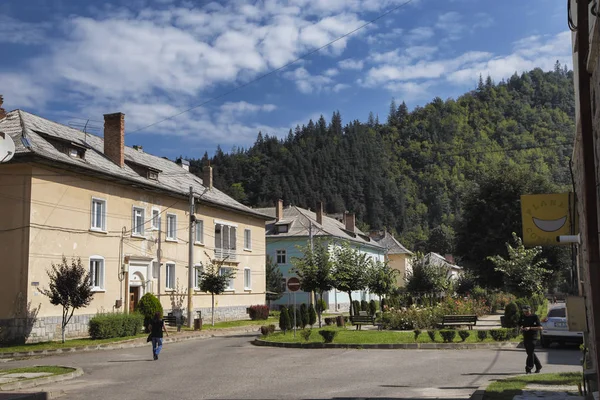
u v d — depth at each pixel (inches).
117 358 783.7
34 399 441.1
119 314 1099.9
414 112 5413.4
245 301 1841.8
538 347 836.6
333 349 831.7
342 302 2551.7
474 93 4815.5
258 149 5644.7
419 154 4736.7
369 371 581.6
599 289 286.5
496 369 586.6
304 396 432.5
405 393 439.2
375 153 5349.4
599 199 279.0
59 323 1041.5
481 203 2050.9
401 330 1121.4
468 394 430.6
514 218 1980.8
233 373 587.5
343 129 6628.9
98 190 1185.4
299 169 5044.3
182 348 931.3
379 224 4963.1
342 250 1489.9
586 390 374.3
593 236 288.8
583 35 299.6
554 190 2006.6
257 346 927.0
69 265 1077.1
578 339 784.9
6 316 973.2
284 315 1079.0
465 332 850.8
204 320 1583.4
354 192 5177.2
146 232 1353.3
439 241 4845.0
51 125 1263.5
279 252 2447.1
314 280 1307.8
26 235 986.7
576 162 458.0
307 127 7185.0
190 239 1341.0
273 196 4714.6
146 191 1363.2
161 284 1406.3
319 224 2640.3
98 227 1194.0
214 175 4948.3
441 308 1223.5
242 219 1866.4
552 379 479.2
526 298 1428.4
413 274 2015.3
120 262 1245.1
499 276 1990.7
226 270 1715.1
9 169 1009.5
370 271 1731.1
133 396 451.2
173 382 530.0
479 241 2030.0
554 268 1909.4
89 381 552.7
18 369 622.2
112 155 1349.7
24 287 975.0
